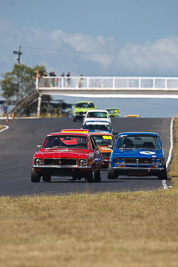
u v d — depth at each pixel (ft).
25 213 140.36
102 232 112.27
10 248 95.81
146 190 205.05
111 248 94.63
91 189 210.79
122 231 113.60
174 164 348.18
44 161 238.89
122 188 216.13
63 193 194.59
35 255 88.38
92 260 84.33
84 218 131.64
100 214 138.10
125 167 258.78
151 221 126.62
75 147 247.29
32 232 113.09
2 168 341.21
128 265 79.92
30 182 246.88
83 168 235.61
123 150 264.93
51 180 261.85
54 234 110.63
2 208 149.18
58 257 86.69
